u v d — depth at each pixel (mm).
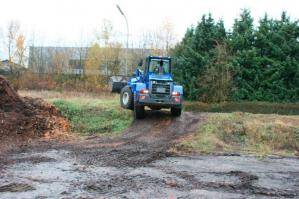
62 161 14391
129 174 12891
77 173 12812
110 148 16906
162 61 21562
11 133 18516
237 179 12891
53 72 44125
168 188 11484
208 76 35062
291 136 21047
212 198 10742
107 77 42312
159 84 20812
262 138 20656
